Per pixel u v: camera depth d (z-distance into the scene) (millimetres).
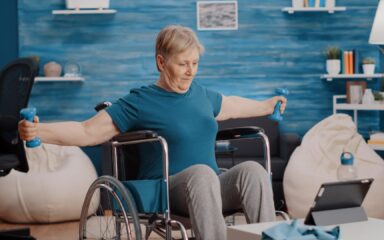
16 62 3754
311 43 7078
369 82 7074
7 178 5809
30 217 5793
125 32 7004
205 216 2818
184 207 2977
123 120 3139
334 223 2672
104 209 5809
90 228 5129
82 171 5949
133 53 7008
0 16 6898
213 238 2816
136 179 3270
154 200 2953
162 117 3127
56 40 6973
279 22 7062
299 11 7062
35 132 2998
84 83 6984
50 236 5191
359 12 7078
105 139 3146
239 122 6680
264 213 2936
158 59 3182
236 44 7051
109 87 7004
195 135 3143
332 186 2625
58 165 6051
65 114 6984
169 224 2881
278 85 7074
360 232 2514
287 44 7070
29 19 6938
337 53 6910
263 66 7074
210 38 7043
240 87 7070
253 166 2986
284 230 2377
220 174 3166
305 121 7086
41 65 6969
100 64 6992
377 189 5512
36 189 5742
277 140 6656
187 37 3125
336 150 5824
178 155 3123
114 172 3182
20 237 4438
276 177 6152
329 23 7074
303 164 5773
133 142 3027
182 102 3164
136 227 2895
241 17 7051
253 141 6570
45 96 6977
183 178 2895
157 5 7008
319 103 7086
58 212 5777
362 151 5805
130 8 6996
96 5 6832
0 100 3793
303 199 5641
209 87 7055
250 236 2459
